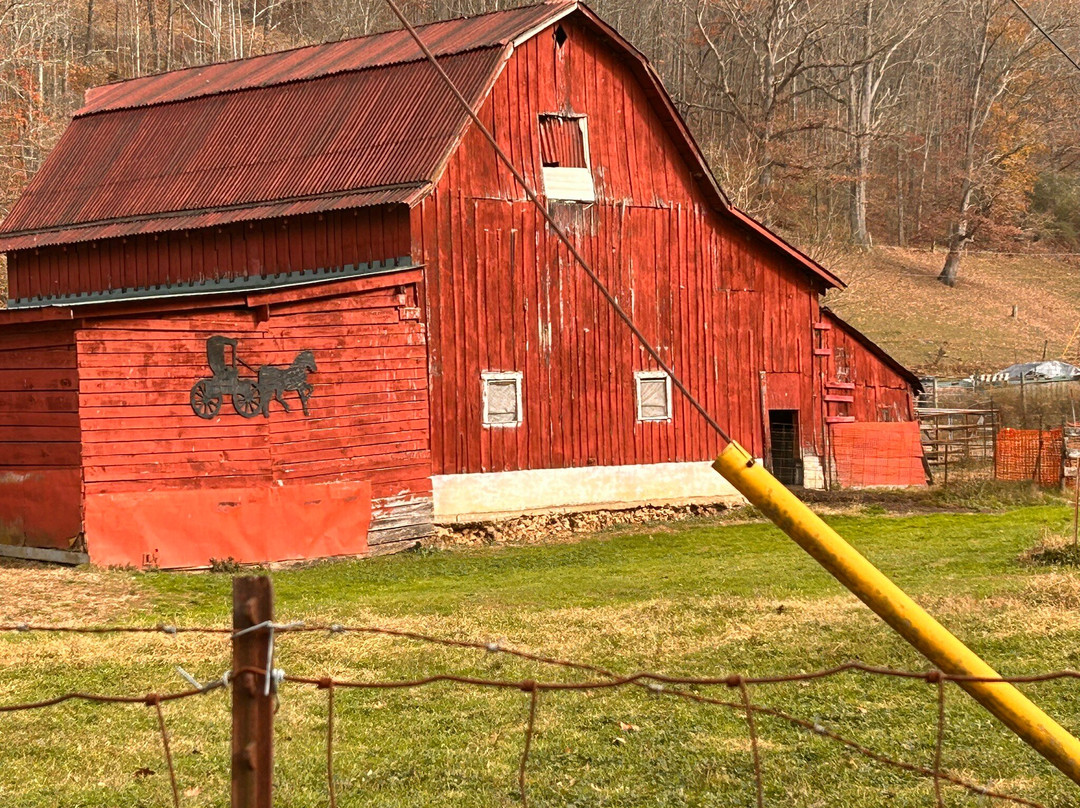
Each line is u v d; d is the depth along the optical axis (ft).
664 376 78.69
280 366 60.70
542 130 74.43
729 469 15.62
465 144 70.33
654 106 78.59
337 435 63.10
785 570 54.08
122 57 211.82
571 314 74.38
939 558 55.62
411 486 66.80
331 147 72.84
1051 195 273.33
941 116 271.69
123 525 54.60
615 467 76.07
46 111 159.53
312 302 62.13
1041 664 31.91
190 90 86.89
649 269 78.38
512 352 71.72
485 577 57.00
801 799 23.27
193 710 29.91
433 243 68.64
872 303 215.10
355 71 77.20
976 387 147.13
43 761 26.14
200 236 74.38
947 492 86.02
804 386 86.94
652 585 50.83
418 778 24.98
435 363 68.39
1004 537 63.16
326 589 53.31
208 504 57.41
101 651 36.01
